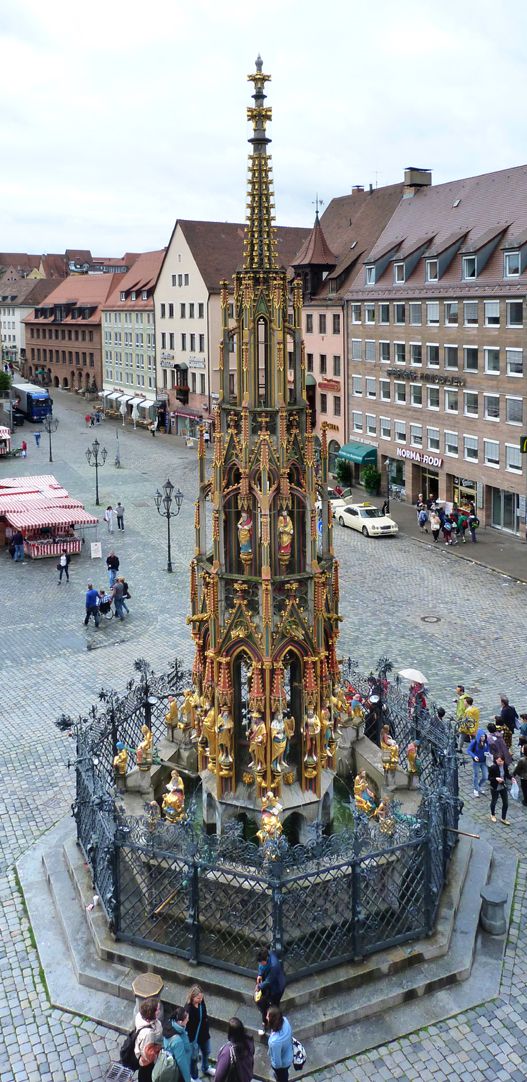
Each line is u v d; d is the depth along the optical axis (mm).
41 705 27609
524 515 49656
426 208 62906
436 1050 14125
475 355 52781
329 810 18203
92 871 17141
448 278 55125
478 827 20500
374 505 60906
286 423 16297
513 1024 14609
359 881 15078
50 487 53531
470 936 16297
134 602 38281
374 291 62625
